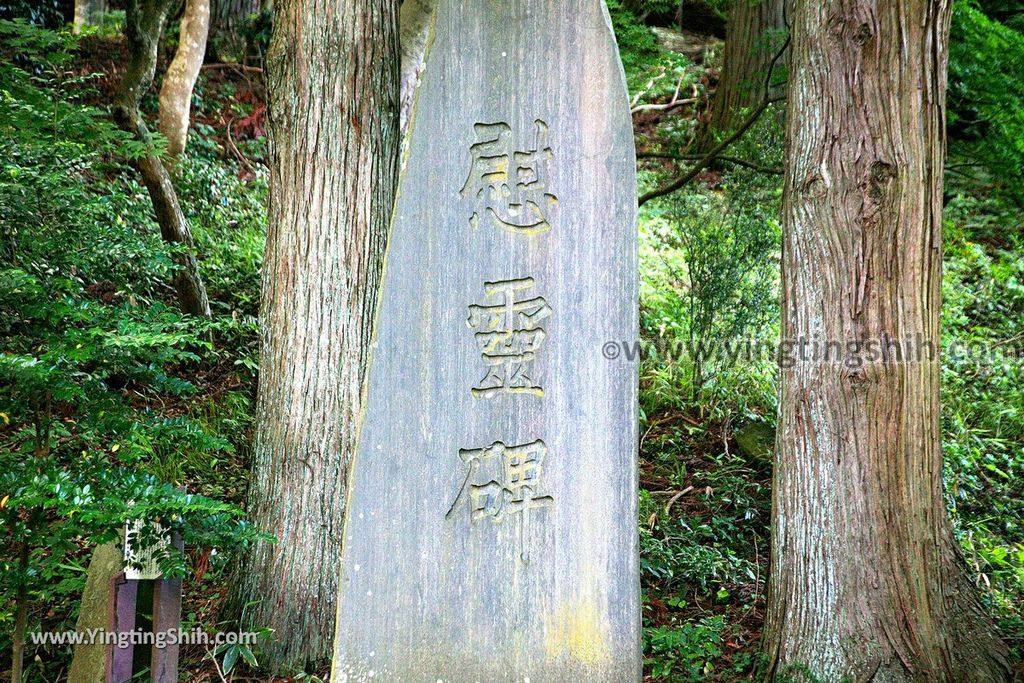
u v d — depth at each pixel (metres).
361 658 3.28
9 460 3.58
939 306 3.95
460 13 3.39
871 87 3.81
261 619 4.24
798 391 3.97
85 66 10.52
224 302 7.80
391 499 3.31
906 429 3.85
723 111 9.63
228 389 6.89
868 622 3.82
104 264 5.10
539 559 3.46
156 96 10.74
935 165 3.88
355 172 4.32
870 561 3.83
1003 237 8.45
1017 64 5.44
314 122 4.30
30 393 3.62
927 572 3.86
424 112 3.35
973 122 6.39
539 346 3.47
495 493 3.42
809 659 3.90
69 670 3.92
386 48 4.41
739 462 6.07
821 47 3.88
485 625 3.41
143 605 3.77
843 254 3.84
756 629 4.65
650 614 4.83
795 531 4.00
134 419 3.75
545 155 3.47
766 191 6.88
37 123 6.11
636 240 3.55
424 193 3.35
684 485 5.93
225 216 9.09
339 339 4.32
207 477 5.78
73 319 3.70
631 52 6.65
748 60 9.42
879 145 3.80
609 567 3.53
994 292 7.64
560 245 3.48
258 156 10.88
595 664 3.50
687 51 12.40
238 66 12.05
